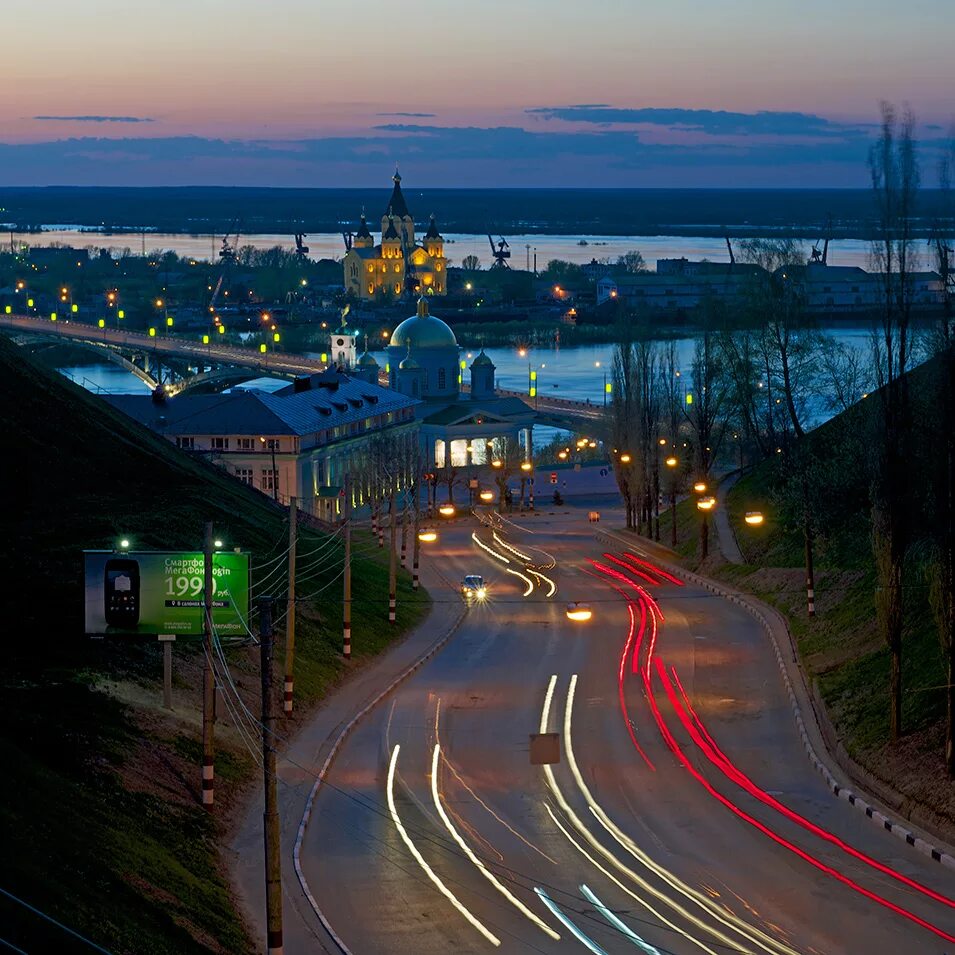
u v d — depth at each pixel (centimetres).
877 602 8250
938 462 7919
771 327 18088
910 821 7188
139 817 6538
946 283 7838
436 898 6244
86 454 13025
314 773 8094
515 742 8819
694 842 6975
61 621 8838
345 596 10844
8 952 4538
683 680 10350
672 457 17400
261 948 5681
